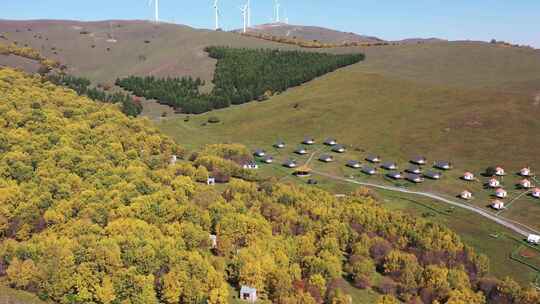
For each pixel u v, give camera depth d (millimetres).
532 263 115000
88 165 114625
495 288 98562
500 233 129125
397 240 113000
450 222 135750
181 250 86812
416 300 92562
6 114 139375
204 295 80188
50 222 91500
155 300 76438
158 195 102000
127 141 147875
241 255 90375
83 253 79062
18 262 76938
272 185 133500
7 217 91625
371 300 93312
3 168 105688
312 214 117062
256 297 85625
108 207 96062
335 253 102875
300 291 86312
